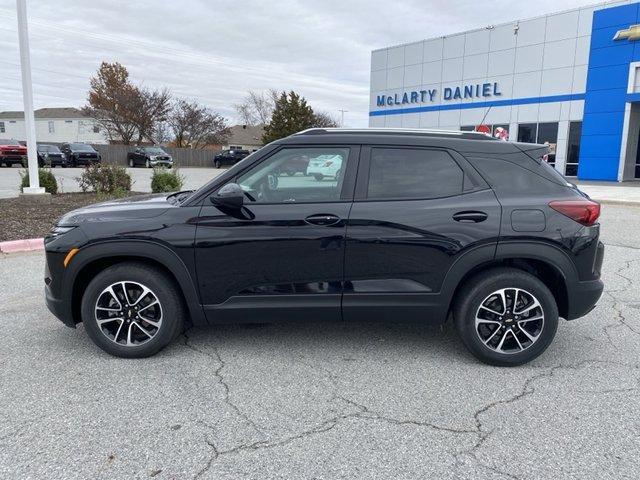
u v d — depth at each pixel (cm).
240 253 380
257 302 388
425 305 384
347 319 394
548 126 2612
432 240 375
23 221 988
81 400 335
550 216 376
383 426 307
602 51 2319
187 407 328
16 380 364
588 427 307
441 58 3034
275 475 260
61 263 387
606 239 945
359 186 386
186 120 5778
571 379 371
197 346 428
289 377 372
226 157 4419
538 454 279
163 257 380
